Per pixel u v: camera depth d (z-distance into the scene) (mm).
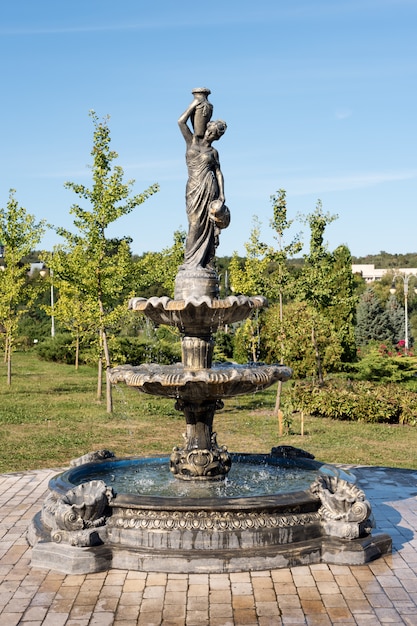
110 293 21234
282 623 6496
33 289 28891
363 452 15531
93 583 7469
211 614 6691
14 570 7910
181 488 9719
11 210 26953
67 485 9172
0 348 44031
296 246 20734
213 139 9852
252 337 25875
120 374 9398
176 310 8961
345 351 33750
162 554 7789
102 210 20312
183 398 9547
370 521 8828
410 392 20750
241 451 15508
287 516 8195
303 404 21141
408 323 48969
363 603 6938
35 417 20547
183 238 26641
